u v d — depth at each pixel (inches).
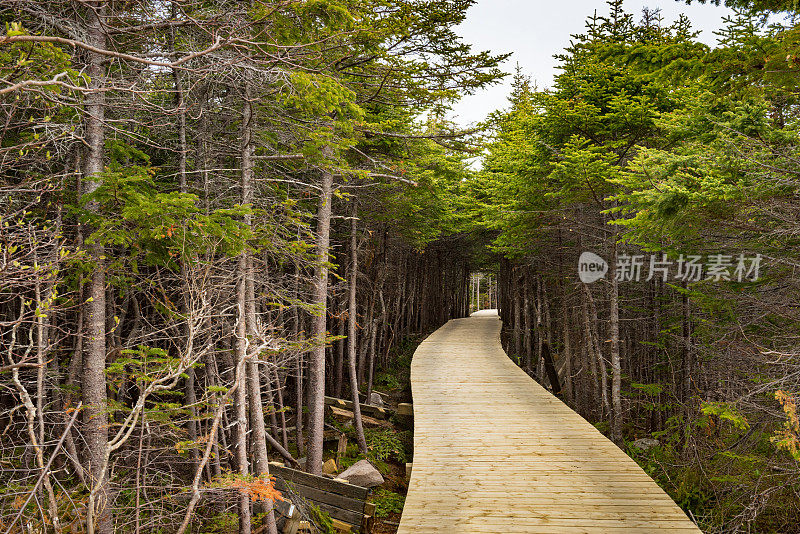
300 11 228.8
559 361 973.2
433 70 379.2
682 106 397.7
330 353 780.0
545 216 538.3
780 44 184.4
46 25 199.8
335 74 333.4
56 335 308.3
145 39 235.0
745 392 320.2
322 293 427.8
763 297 284.5
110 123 244.1
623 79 426.6
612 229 494.0
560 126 457.7
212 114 343.0
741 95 219.1
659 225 285.3
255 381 311.6
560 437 338.6
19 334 279.7
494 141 502.3
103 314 227.9
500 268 1267.2
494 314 1770.4
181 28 246.8
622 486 254.7
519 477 268.1
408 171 526.6
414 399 454.9
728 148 251.1
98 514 180.2
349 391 825.5
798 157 237.6
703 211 264.1
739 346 297.3
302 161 366.6
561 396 817.5
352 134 405.1
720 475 324.8
